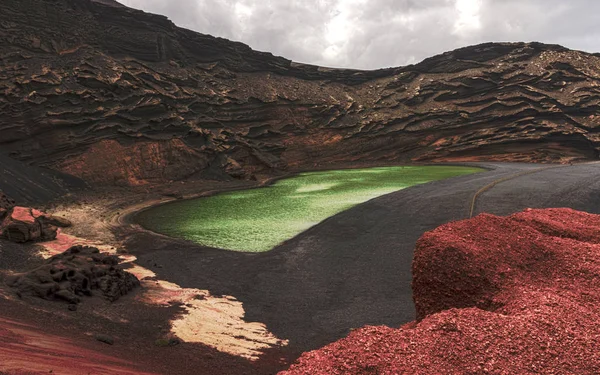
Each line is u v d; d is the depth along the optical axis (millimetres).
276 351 15633
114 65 68312
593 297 8938
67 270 19469
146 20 82750
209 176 68875
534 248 11023
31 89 54438
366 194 56000
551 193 42969
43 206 44000
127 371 10000
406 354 7051
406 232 32844
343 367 6777
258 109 92812
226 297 21672
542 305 8484
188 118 74312
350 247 30469
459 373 6551
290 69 114562
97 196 51156
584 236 12250
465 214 36250
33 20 62375
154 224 40094
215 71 94938
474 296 9703
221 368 13336
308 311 20094
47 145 52906
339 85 119625
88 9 72812
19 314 13945
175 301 20531
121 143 60094
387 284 23422
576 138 94062
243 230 37719
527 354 6953
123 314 17812
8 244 26953
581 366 6660
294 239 33906
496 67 113375
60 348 10352
